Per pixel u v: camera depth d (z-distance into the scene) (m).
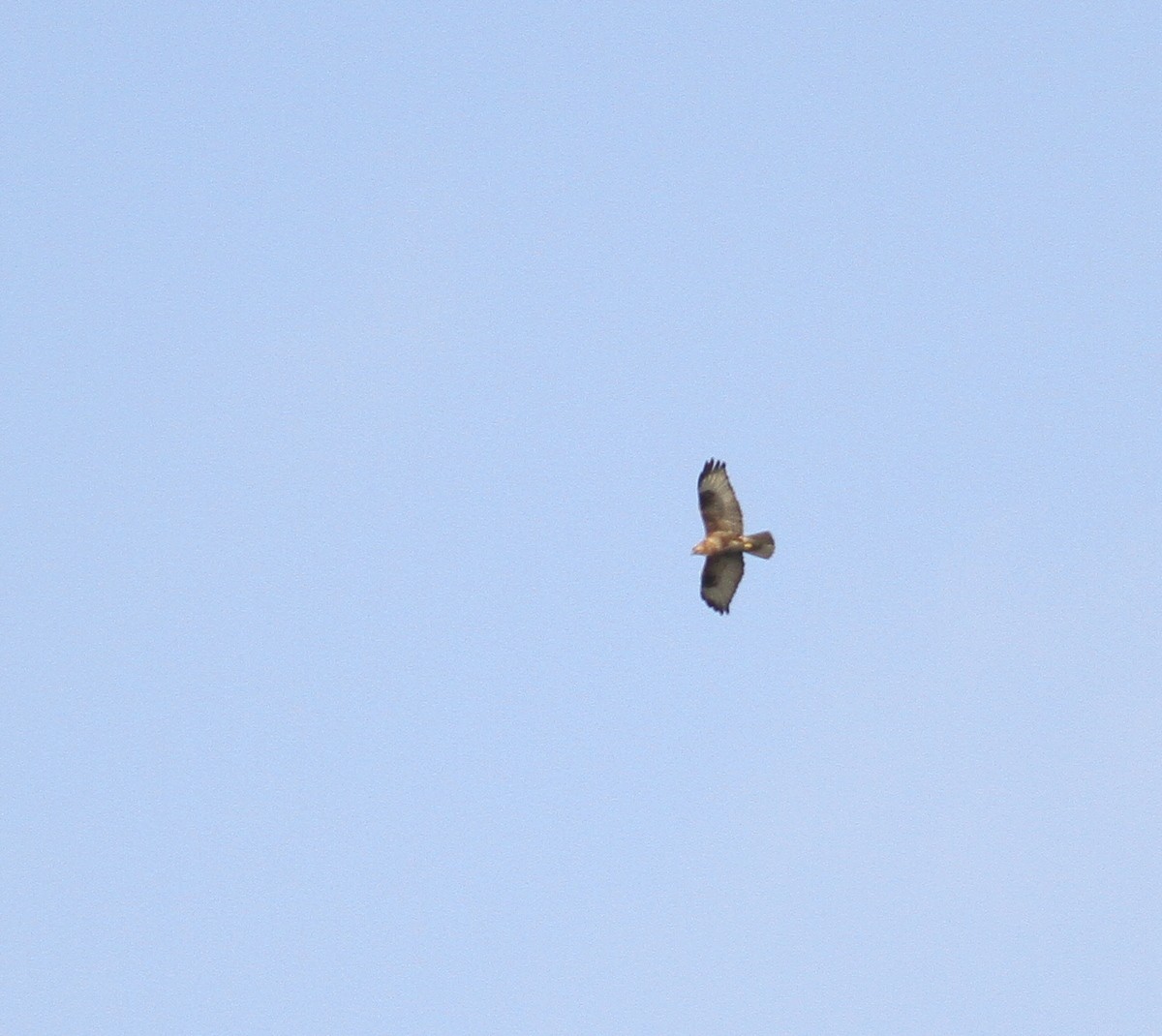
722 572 197.25
